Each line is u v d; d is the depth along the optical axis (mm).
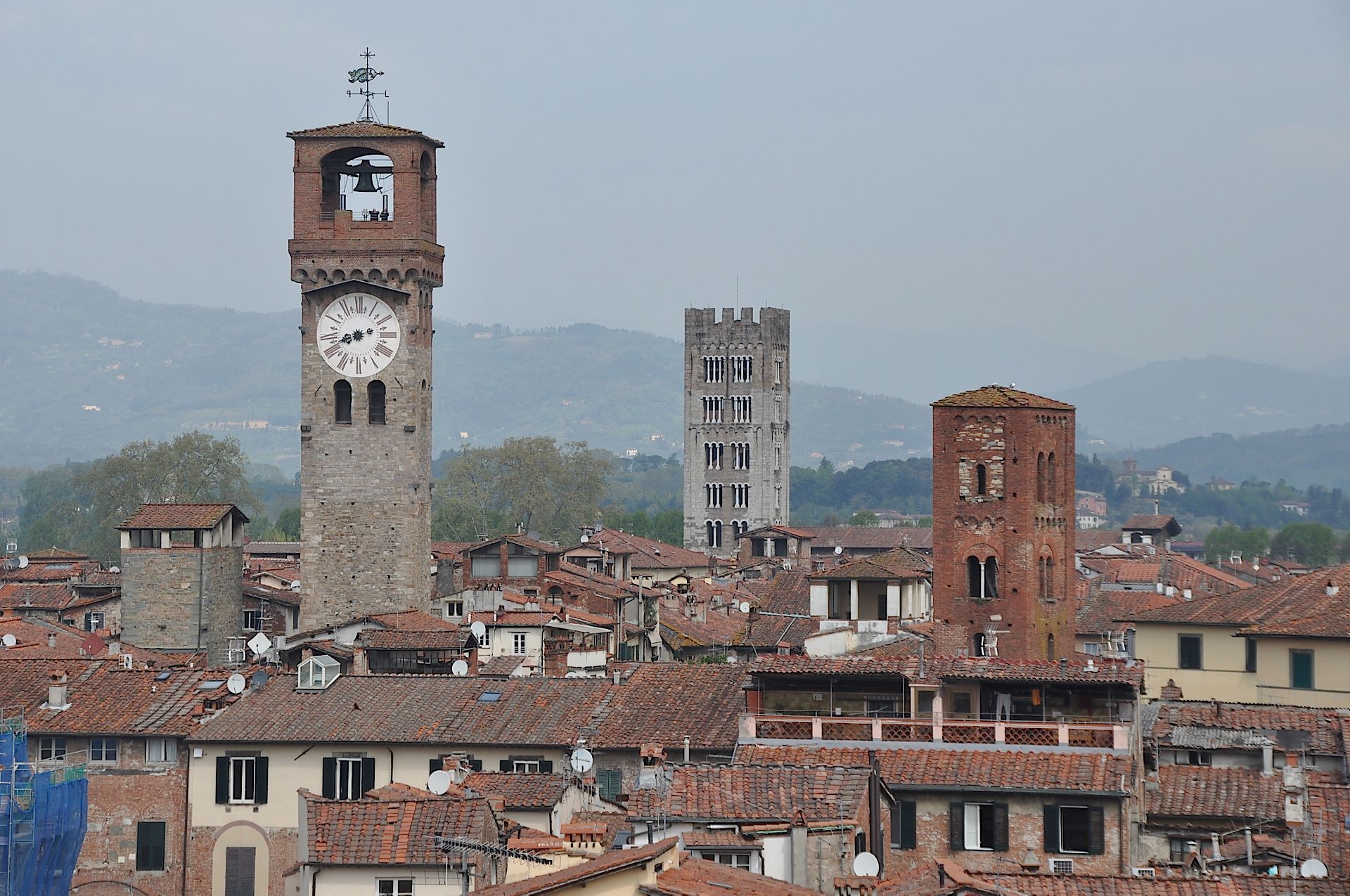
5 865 195750
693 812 166875
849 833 160250
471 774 195375
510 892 121250
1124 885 147500
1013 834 189500
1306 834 177000
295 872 161375
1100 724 199000
